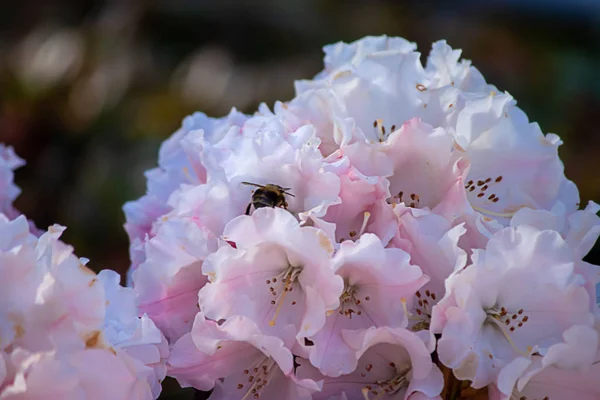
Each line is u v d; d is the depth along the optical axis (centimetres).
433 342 62
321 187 65
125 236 150
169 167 73
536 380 64
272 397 66
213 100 174
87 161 165
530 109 182
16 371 61
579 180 159
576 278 63
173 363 65
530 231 63
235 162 67
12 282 62
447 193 65
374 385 65
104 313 62
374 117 68
